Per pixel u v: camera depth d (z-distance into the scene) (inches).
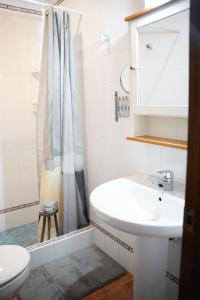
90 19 71.9
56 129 73.2
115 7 62.4
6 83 92.0
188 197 20.7
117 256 76.0
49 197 76.0
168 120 55.1
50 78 69.5
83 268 73.8
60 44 70.1
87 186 86.5
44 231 77.9
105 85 70.1
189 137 19.8
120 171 70.1
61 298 63.1
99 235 82.5
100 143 76.3
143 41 53.1
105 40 67.2
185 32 45.6
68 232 81.0
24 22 91.8
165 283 57.1
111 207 49.3
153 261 48.8
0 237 93.0
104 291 66.1
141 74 54.9
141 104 56.1
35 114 99.3
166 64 49.8
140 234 38.1
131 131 63.2
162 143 50.2
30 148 100.0
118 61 64.1
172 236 37.0
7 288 49.6
